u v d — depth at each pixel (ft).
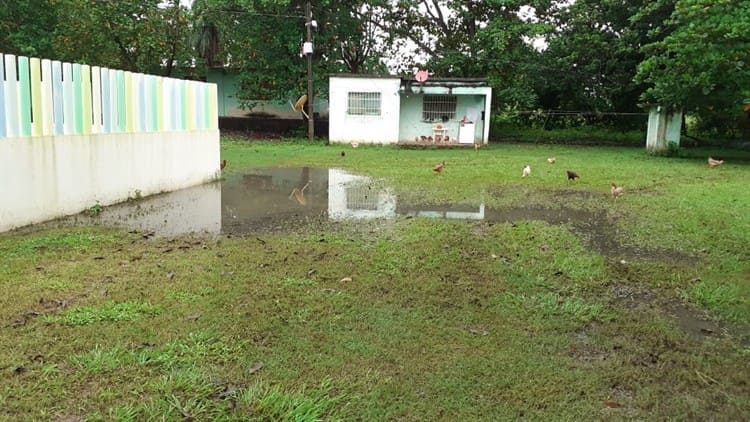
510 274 15.93
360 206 26.99
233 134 75.61
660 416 8.80
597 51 70.28
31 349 10.25
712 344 11.49
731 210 25.61
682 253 18.85
